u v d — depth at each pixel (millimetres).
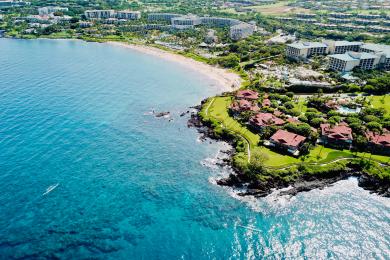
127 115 192250
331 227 116062
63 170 141000
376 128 163875
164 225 115875
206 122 180875
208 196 129375
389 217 120312
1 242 106688
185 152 157375
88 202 124688
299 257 105375
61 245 106875
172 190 132250
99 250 105625
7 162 143625
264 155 141625
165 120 187375
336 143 156875
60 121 181500
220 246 108625
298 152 150625
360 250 107625
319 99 196250
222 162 149625
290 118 176750
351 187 134750
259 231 114250
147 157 152875
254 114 179375
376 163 144125
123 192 130375
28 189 129250
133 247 107188
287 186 134250
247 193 130375
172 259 103688
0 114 185250
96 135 169250
